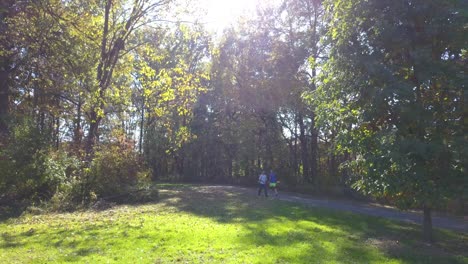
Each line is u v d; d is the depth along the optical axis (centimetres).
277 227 1373
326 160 4375
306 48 3469
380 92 1032
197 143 5031
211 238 1123
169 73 2017
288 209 1962
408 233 1359
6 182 1800
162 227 1295
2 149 1858
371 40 1120
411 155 1036
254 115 4322
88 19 1842
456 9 1009
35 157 1866
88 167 2239
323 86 1255
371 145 1133
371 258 952
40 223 1420
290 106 3681
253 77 3941
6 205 1772
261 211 1861
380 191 1085
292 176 3869
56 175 1961
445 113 1091
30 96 2097
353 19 1139
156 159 5503
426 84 1059
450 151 1022
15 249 972
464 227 1616
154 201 2369
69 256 901
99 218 1559
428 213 1218
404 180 1019
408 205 1077
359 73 1138
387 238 1251
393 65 1109
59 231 1223
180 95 2047
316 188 3306
